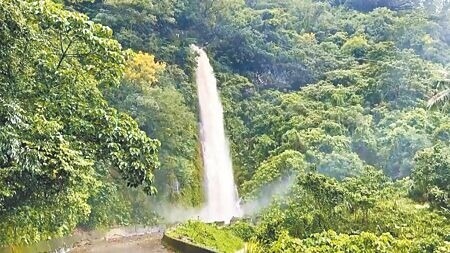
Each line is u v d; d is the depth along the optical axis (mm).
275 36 38875
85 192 10234
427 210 13273
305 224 12492
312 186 13109
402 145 23922
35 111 7074
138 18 29594
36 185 6508
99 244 18453
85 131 7352
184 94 29750
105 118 7441
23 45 6965
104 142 7340
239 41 36812
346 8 51250
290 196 15508
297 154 23781
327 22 46031
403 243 9766
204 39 36688
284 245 10320
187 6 35562
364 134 26438
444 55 39219
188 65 32125
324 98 33000
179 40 33312
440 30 43031
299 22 44656
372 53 38938
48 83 7406
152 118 23859
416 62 33250
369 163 25359
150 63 25172
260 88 36344
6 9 6402
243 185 27906
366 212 12297
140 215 23031
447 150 16562
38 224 8391
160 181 24922
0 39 6492
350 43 40875
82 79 7914
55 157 6242
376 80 33438
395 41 41406
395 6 50969
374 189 14242
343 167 22156
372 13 46219
